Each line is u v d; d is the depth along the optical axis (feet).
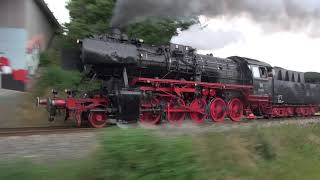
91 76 61.05
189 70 70.54
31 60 76.43
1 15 72.38
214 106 73.15
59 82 66.64
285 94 94.68
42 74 72.69
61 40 82.02
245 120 79.15
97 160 22.77
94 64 59.31
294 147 40.70
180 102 67.41
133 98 59.52
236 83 80.69
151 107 62.95
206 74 73.72
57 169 22.93
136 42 64.54
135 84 63.10
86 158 24.75
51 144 32.65
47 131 49.62
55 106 56.70
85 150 29.50
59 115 61.46
